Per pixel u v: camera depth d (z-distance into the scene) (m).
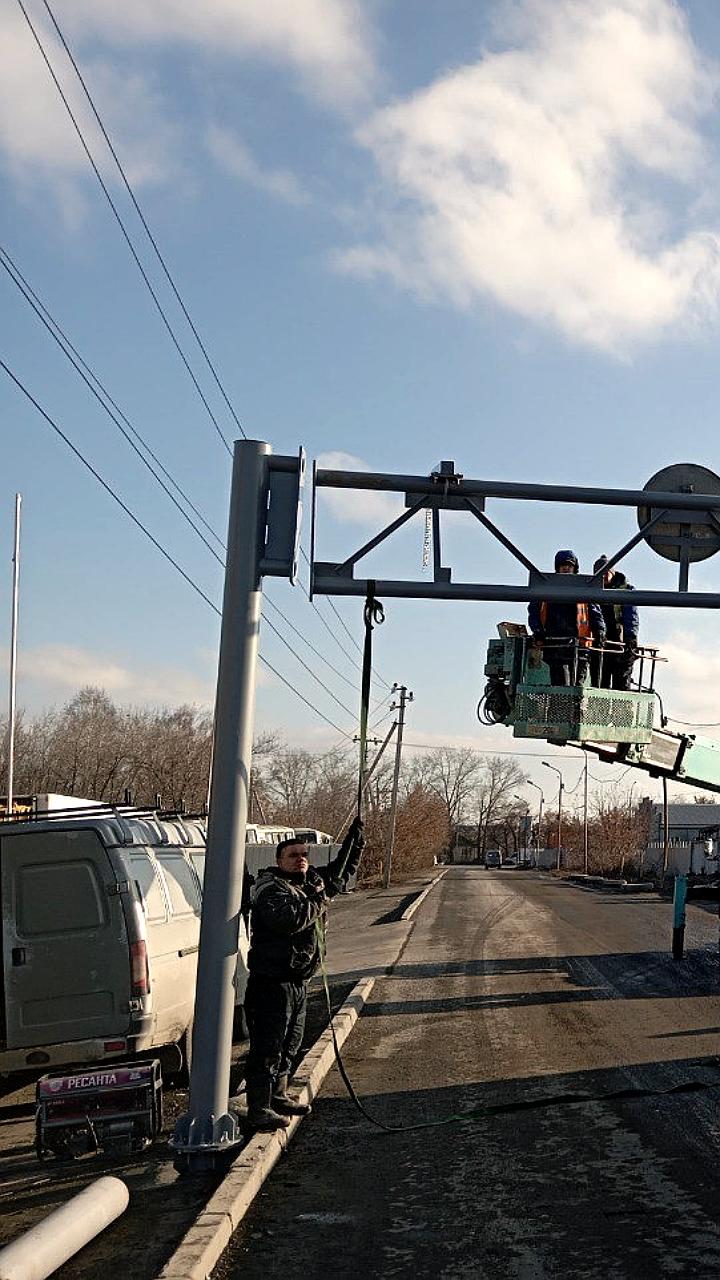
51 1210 6.57
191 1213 6.27
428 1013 13.74
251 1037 7.66
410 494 9.11
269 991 7.64
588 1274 5.29
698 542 9.72
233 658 7.71
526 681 13.17
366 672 8.65
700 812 100.69
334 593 8.78
